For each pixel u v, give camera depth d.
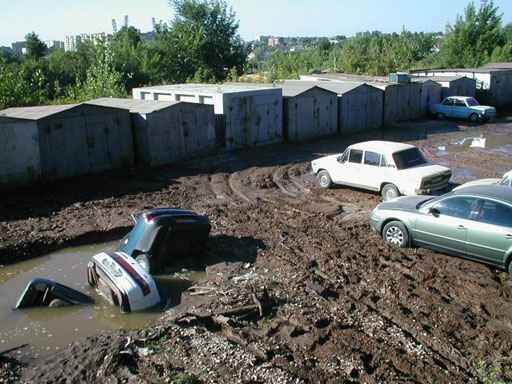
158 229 10.40
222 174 18.80
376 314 8.62
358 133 28.70
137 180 17.81
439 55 55.72
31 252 11.50
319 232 12.67
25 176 16.39
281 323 8.31
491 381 6.69
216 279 10.09
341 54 56.38
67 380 6.82
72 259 11.35
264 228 12.98
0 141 15.64
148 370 6.96
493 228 9.87
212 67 56.12
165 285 9.97
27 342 8.01
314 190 16.86
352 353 7.39
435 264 10.61
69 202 14.97
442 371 7.02
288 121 25.27
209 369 6.96
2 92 25.84
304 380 6.74
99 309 9.06
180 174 18.72
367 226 13.11
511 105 40.69
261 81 45.19
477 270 10.31
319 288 9.46
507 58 51.16
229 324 8.16
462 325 8.27
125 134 19.22
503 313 8.64
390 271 10.28
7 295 9.65
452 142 25.75
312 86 26.92
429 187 14.62
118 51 45.59
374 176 15.48
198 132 21.39
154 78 47.97
